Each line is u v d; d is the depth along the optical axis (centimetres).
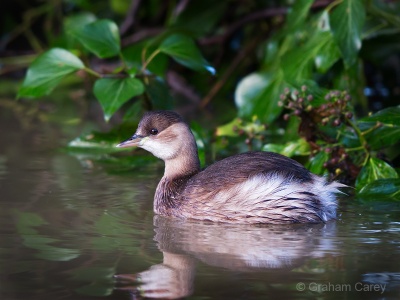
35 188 1193
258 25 2075
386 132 1197
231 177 1028
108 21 1384
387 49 1638
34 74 1334
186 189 1055
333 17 1351
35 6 2367
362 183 1158
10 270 820
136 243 915
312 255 865
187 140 1120
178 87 2080
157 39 1853
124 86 1284
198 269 820
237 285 773
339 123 1168
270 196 997
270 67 1578
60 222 1006
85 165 1366
